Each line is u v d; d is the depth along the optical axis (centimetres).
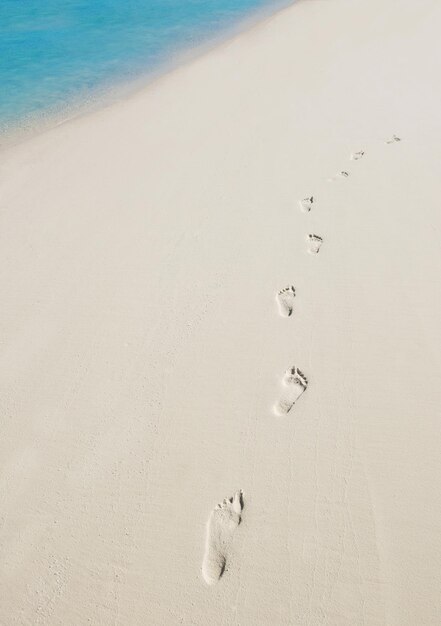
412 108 649
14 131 870
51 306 431
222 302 403
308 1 1614
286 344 360
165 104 884
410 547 251
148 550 267
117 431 325
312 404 319
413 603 234
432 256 408
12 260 496
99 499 291
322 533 261
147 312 407
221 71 1020
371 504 269
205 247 465
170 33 1444
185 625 239
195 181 580
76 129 840
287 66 946
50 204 590
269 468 291
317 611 237
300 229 466
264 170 576
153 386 348
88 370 369
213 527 270
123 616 246
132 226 516
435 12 1078
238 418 319
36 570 267
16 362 384
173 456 306
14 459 319
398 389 319
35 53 1323
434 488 271
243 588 247
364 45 962
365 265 412
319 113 694
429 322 357
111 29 1518
